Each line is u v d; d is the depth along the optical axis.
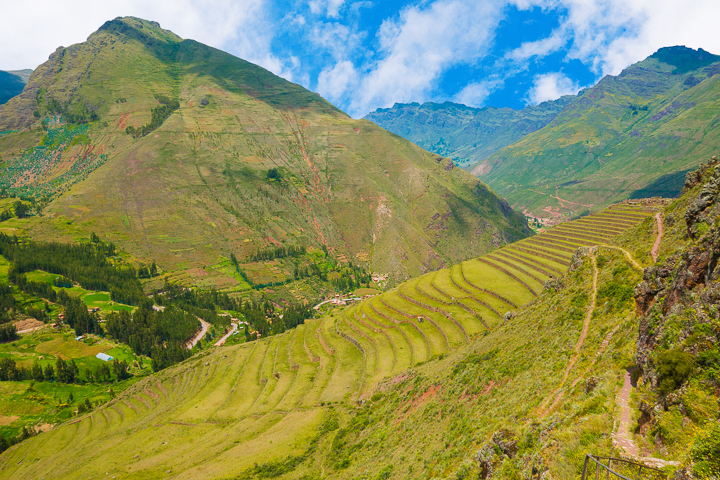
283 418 96.94
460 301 116.38
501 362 62.59
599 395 30.78
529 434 32.41
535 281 113.81
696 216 42.72
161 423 117.88
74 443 131.88
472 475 37.03
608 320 50.31
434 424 61.28
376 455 65.69
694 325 25.80
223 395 127.50
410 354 104.25
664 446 20.98
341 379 107.75
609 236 117.75
